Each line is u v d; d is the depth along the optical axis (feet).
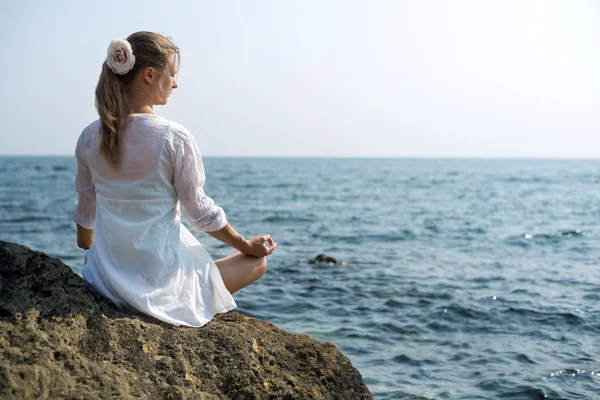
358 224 86.22
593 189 192.44
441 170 437.17
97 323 9.33
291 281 39.96
